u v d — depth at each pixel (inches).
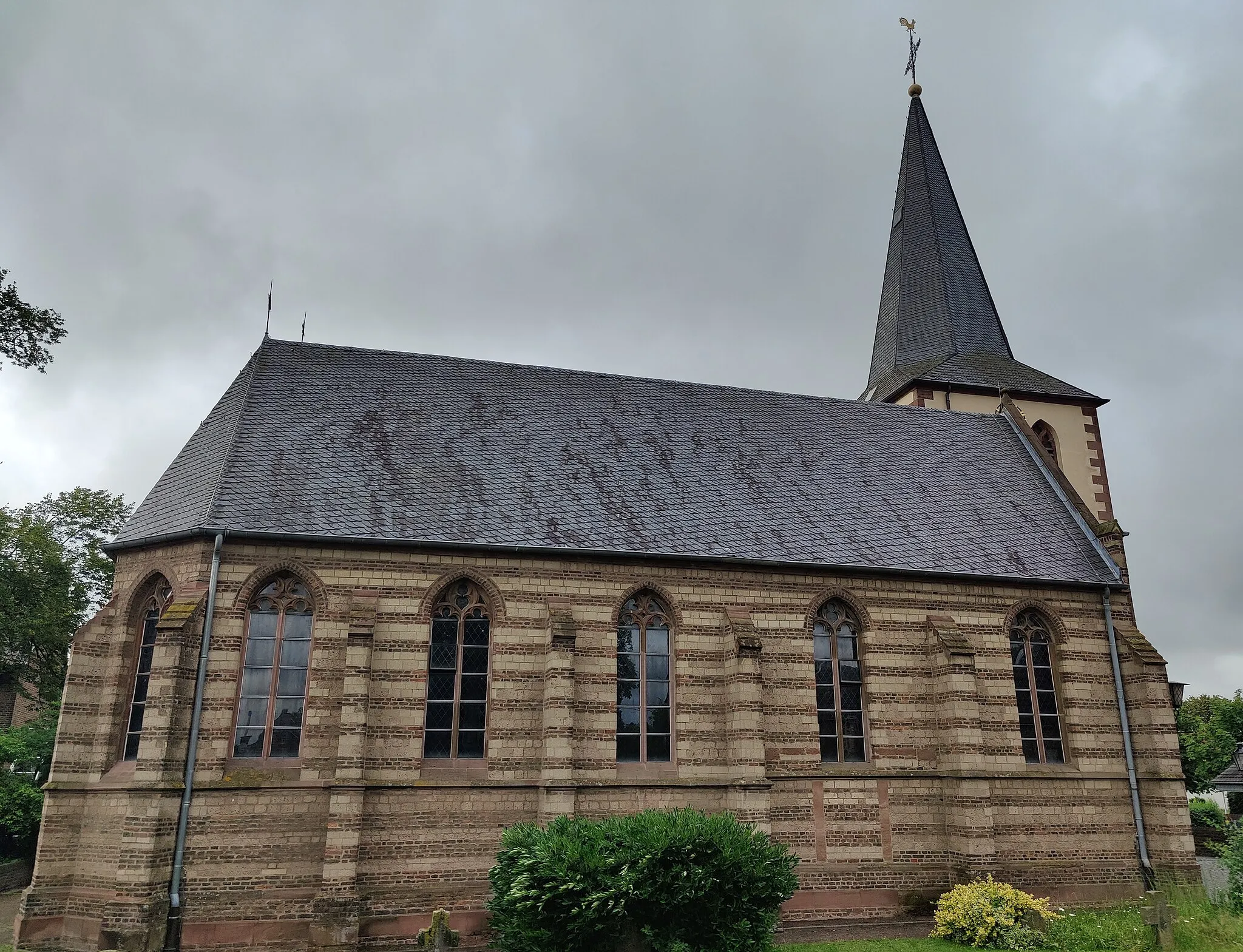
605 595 873.5
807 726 895.1
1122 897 921.5
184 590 773.3
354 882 725.9
